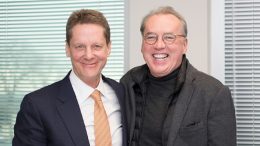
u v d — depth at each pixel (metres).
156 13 1.43
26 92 2.35
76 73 1.39
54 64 2.30
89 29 1.28
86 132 1.31
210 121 1.37
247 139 2.07
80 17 1.29
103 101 1.45
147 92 1.52
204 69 1.99
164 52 1.41
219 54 2.01
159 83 1.48
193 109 1.38
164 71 1.43
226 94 1.40
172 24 1.40
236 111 2.07
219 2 1.99
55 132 1.27
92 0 2.22
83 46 1.29
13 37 2.35
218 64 2.01
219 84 1.43
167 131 1.37
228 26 2.05
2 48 2.36
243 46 2.05
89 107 1.38
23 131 1.29
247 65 2.05
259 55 2.04
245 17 2.04
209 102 1.38
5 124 2.37
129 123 1.48
